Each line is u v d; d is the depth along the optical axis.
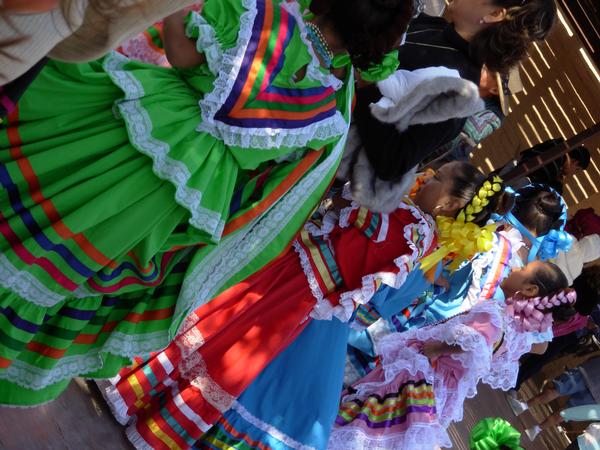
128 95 2.24
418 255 3.35
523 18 3.08
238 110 2.36
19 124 2.25
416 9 2.77
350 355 4.19
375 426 3.88
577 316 5.86
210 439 3.17
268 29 2.35
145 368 3.00
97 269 2.35
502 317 4.14
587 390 6.14
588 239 5.77
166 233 2.43
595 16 7.16
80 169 2.26
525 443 6.26
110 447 2.97
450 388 4.02
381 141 2.91
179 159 2.33
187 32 2.29
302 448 3.28
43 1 1.55
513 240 4.52
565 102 7.89
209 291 2.83
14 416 2.64
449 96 2.81
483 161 8.09
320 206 3.33
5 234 2.20
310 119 2.52
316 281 3.20
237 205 2.66
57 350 2.45
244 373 3.10
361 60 2.49
